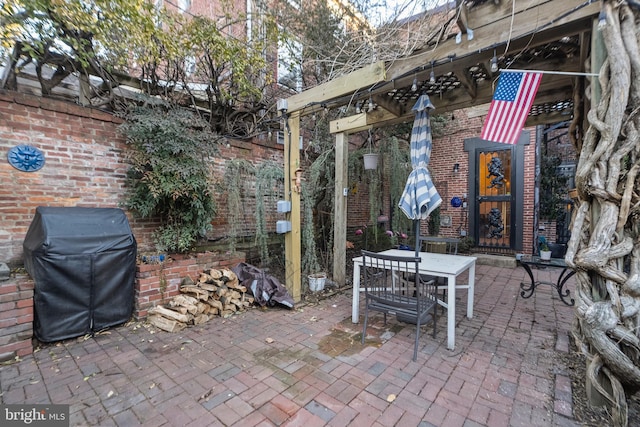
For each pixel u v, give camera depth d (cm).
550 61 273
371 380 210
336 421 171
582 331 190
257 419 172
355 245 626
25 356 239
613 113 172
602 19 168
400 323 312
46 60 340
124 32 350
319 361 235
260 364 230
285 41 525
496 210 652
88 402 185
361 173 538
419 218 287
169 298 332
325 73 552
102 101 396
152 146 345
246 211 487
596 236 180
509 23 211
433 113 382
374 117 409
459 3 221
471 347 259
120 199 360
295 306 366
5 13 278
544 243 539
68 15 300
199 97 522
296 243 380
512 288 446
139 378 211
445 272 257
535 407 182
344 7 539
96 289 278
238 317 331
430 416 175
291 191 375
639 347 168
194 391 197
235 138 512
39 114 305
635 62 164
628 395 179
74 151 327
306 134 622
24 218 297
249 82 492
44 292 251
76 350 251
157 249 366
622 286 174
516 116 224
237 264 400
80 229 279
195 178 364
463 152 690
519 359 238
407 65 266
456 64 245
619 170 174
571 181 630
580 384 204
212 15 604
